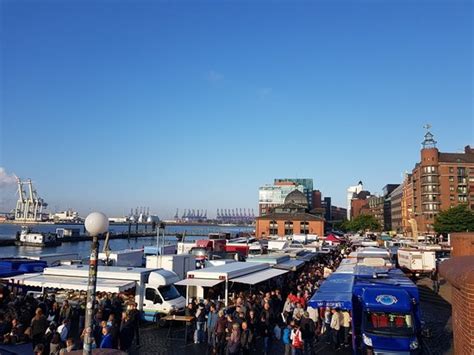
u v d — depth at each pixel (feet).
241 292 76.48
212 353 54.03
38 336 49.73
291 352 51.29
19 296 65.92
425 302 98.22
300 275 108.47
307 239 229.04
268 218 410.93
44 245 376.48
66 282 68.80
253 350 57.88
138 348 57.41
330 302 53.67
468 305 22.35
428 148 410.72
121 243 481.46
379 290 53.47
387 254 117.50
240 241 185.16
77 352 30.35
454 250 80.94
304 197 504.43
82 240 454.40
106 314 59.88
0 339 50.47
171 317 62.39
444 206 399.65
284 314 64.85
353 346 55.01
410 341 49.14
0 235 557.33
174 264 83.76
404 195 519.19
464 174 403.13
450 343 62.75
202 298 74.23
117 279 71.87
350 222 603.26
